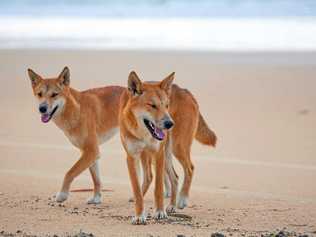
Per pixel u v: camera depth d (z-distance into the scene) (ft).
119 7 213.25
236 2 203.82
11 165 43.86
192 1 215.92
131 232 28.81
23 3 229.45
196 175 41.55
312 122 57.36
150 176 35.96
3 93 72.13
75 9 209.15
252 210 33.50
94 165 36.11
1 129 55.31
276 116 60.03
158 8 203.82
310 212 32.99
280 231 28.53
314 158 45.57
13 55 101.55
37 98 37.06
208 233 28.68
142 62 93.04
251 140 51.37
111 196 36.99
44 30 143.43
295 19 160.25
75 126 36.42
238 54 100.58
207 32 134.51
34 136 52.90
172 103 34.65
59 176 41.11
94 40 121.60
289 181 39.73
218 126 56.34
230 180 40.22
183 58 96.78
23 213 32.48
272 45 111.04
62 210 33.37
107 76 80.59
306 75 80.43
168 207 33.76
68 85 37.09
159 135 31.24
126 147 31.83
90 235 27.50
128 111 31.55
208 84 75.56
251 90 72.08
